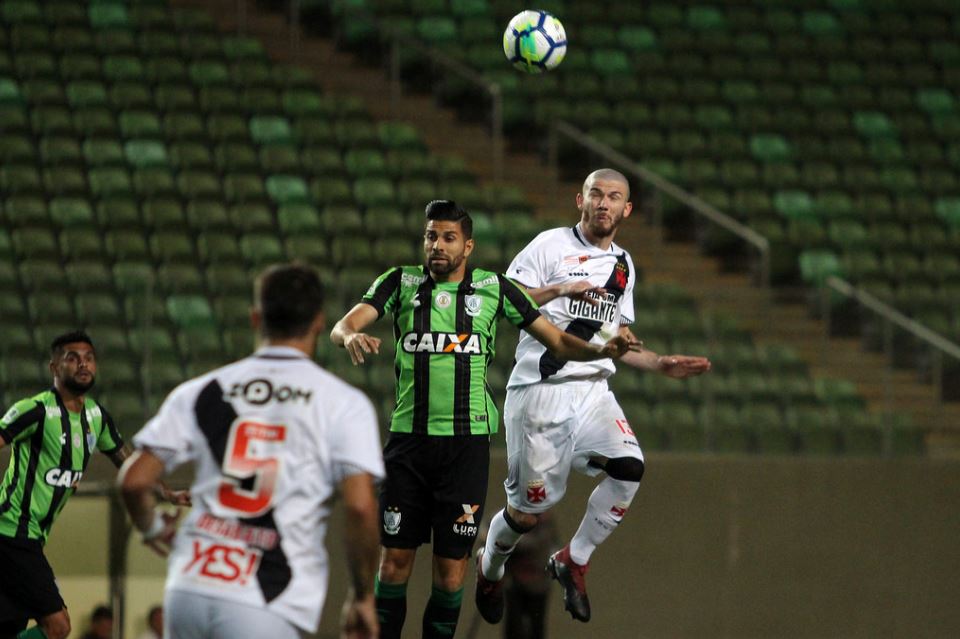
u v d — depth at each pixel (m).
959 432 42.56
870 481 40.94
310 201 51.78
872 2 76.44
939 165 63.41
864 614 40.38
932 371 43.03
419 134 59.03
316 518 13.48
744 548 39.84
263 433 13.44
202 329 39.03
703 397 41.62
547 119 59.84
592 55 67.44
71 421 24.84
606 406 21.44
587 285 20.03
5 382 36.88
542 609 34.22
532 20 22.31
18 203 47.41
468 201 53.19
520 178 57.22
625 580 39.00
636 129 61.12
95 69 57.00
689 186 57.41
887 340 43.38
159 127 54.19
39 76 55.56
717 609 39.41
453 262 19.36
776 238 54.72
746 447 41.09
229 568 13.13
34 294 38.03
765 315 43.69
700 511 39.69
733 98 66.12
